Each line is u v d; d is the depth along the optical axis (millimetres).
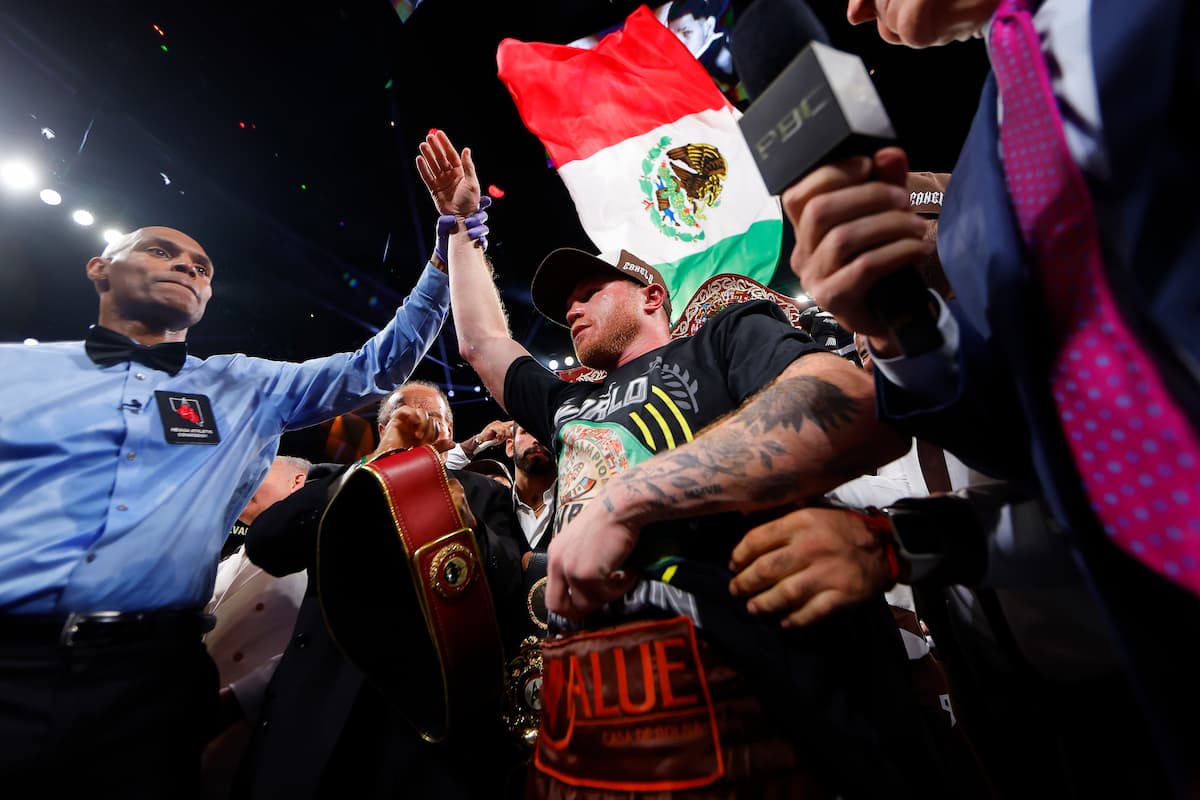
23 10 4113
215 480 1641
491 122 5957
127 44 4512
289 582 1873
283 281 7223
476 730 1300
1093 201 473
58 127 4797
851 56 522
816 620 670
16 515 1347
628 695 775
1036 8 576
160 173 5496
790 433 710
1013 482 692
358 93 5508
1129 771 609
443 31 4918
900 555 695
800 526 712
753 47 595
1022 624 708
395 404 1990
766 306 1041
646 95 2107
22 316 5820
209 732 1470
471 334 1464
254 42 4840
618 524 761
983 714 815
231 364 1872
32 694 1188
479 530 1391
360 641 1196
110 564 1371
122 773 1228
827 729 687
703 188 2023
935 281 1171
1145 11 409
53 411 1488
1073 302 440
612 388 1089
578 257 1238
